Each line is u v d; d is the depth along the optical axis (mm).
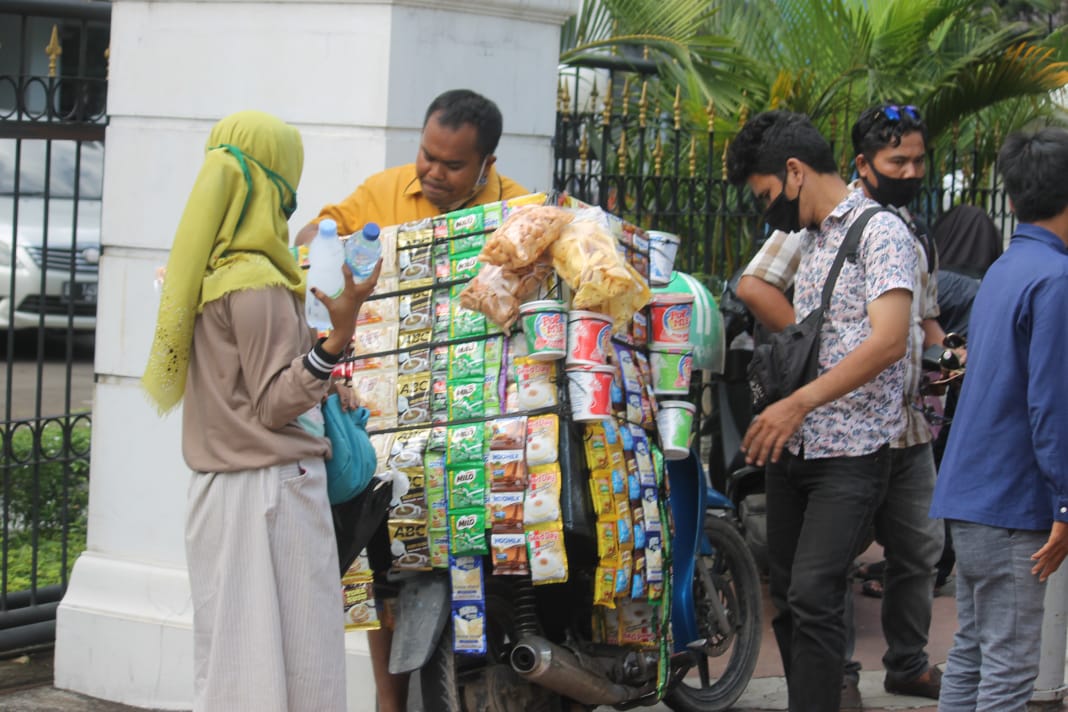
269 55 4645
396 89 4504
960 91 7086
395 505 3615
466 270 3719
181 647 4750
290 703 3248
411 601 3721
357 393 3760
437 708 3744
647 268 3889
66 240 10602
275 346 3182
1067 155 3488
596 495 3584
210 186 3188
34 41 7484
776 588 4352
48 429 7648
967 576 3631
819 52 7066
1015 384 3482
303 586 3244
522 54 4855
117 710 4801
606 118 5836
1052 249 3510
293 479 3234
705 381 6070
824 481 4004
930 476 4531
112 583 4898
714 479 5863
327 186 4590
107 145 4898
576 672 3803
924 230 4504
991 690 3580
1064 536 3389
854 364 3812
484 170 4117
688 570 4316
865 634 5680
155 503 4871
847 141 7039
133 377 4875
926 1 6887
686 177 6203
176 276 3188
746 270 4512
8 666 5211
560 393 3559
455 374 3656
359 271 3135
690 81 6938
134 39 4832
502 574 3576
